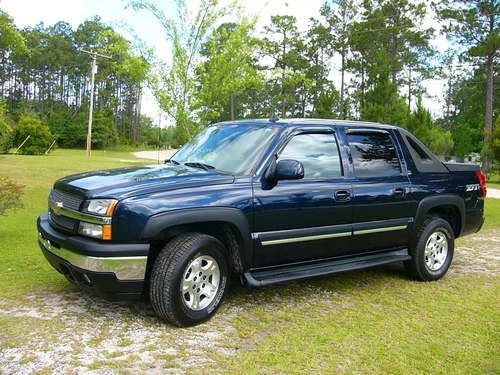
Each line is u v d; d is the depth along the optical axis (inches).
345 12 2190.0
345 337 165.5
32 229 329.1
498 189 918.4
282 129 194.9
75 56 3718.0
